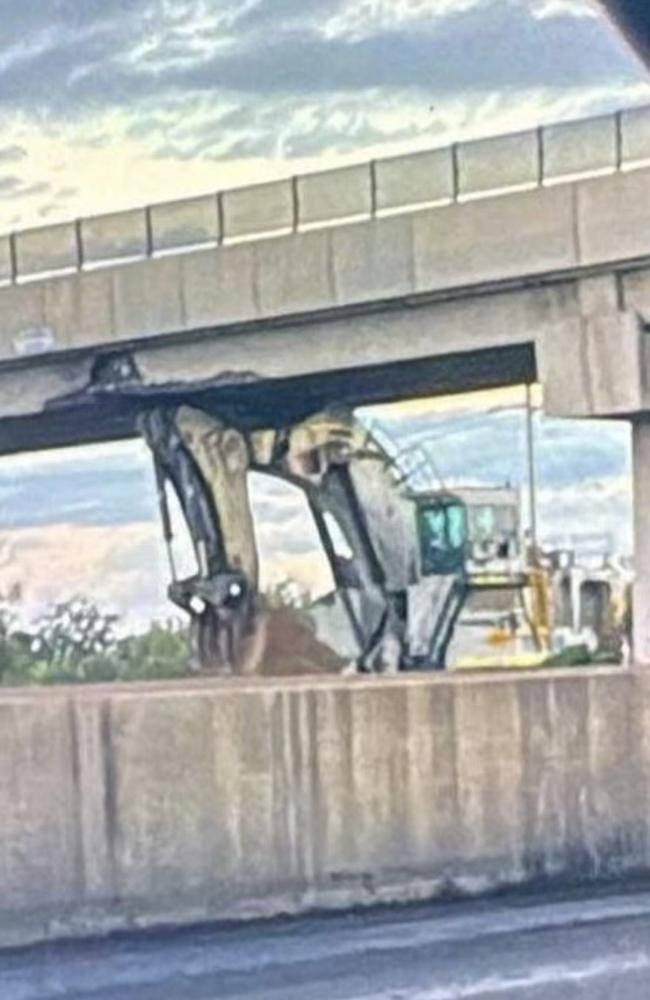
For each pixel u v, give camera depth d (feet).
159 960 54.29
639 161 129.39
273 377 159.63
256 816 60.23
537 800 69.62
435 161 140.97
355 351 151.94
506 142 136.15
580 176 132.26
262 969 53.42
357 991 50.98
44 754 55.57
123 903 56.54
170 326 160.04
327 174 149.18
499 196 137.08
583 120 131.85
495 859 67.67
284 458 198.70
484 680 68.28
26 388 175.11
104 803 56.59
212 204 156.87
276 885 60.54
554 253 133.08
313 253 150.10
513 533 211.82
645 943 59.11
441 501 207.10
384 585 207.92
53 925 55.06
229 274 155.94
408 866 64.54
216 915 58.70
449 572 208.95
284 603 209.77
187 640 213.87
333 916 61.87
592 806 71.72
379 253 145.48
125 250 163.12
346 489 201.98
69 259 166.71
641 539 130.21
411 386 173.27
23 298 169.68
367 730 63.87
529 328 137.18
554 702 71.00
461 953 56.75
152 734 58.03
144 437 196.24
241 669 207.72
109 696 57.16
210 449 192.65
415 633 209.26
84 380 171.32
